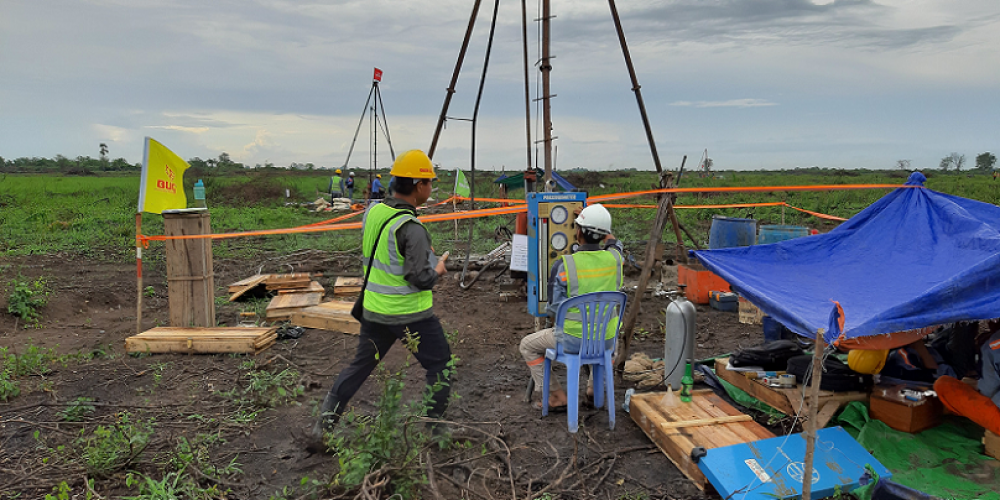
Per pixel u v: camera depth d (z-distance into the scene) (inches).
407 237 134.7
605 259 160.4
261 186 1212.5
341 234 613.0
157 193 235.3
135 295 337.1
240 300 319.0
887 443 142.9
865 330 112.3
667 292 344.8
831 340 109.0
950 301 119.7
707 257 177.8
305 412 173.2
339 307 276.5
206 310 246.5
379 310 138.5
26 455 142.3
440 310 308.0
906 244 161.9
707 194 965.2
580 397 186.9
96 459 130.8
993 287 121.5
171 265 240.7
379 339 143.1
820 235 182.5
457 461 139.6
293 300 290.4
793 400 157.3
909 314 117.7
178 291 242.7
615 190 1161.4
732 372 186.4
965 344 165.8
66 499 108.5
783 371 180.5
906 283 144.1
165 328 240.5
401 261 137.3
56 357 215.9
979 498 119.9
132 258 448.1
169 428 159.8
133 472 130.8
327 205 948.6
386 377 136.6
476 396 189.9
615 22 219.3
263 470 137.9
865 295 143.9
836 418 157.9
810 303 141.9
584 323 155.3
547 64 221.0
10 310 269.4
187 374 202.7
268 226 710.5
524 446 151.7
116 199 962.1
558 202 196.4
